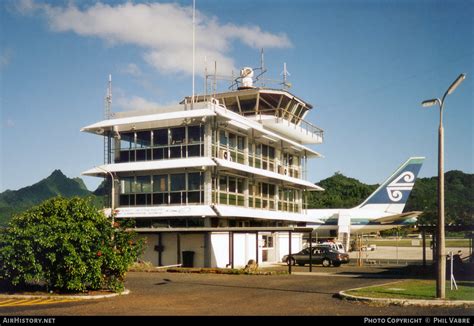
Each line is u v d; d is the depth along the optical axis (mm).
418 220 69562
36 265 19844
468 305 17391
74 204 21297
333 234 60562
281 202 49906
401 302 17672
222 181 40031
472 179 111875
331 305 17781
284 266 40812
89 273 20156
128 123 39156
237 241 41438
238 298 19844
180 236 38000
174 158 38906
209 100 43844
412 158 59875
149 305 17766
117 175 40719
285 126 45969
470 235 38062
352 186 129000
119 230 22000
